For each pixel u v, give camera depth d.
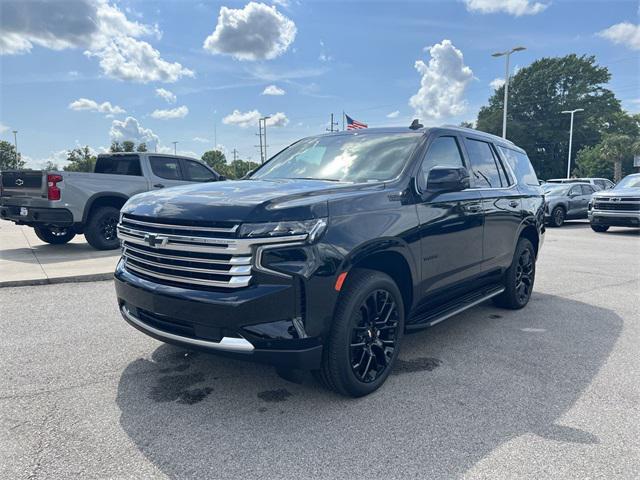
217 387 3.43
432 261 3.85
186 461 2.53
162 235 3.00
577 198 17.56
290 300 2.81
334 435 2.80
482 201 4.58
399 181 3.63
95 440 2.73
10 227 14.45
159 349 4.18
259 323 2.78
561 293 6.52
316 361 2.95
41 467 2.46
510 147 5.81
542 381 3.59
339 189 3.27
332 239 2.94
